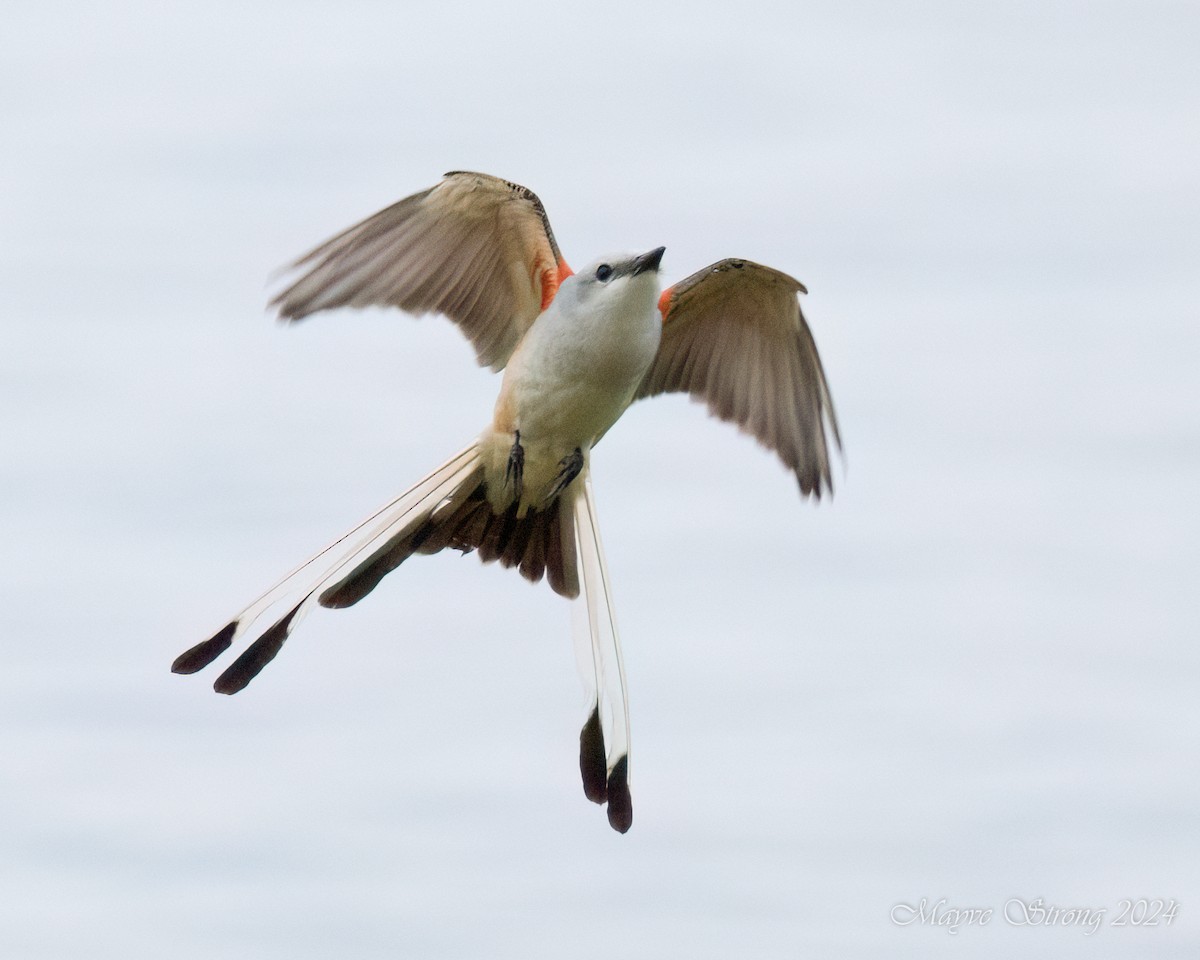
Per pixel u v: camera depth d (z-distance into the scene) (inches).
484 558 488.1
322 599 466.0
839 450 506.6
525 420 474.3
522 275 481.7
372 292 466.6
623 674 476.1
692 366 525.3
